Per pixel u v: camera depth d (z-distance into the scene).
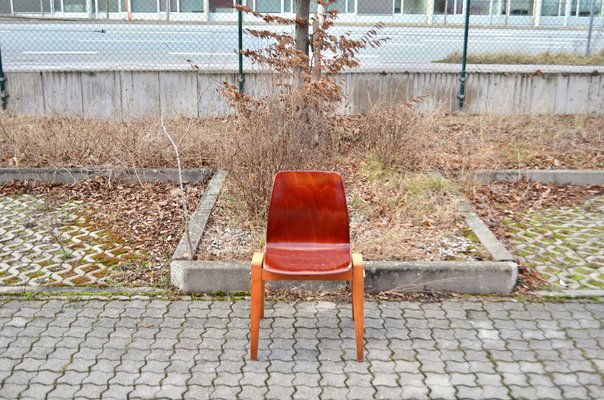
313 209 4.41
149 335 4.41
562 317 4.71
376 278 5.06
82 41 19.14
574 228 6.29
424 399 3.71
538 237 6.08
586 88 10.91
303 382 3.88
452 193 6.91
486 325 4.59
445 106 10.30
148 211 6.67
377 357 4.16
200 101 10.47
